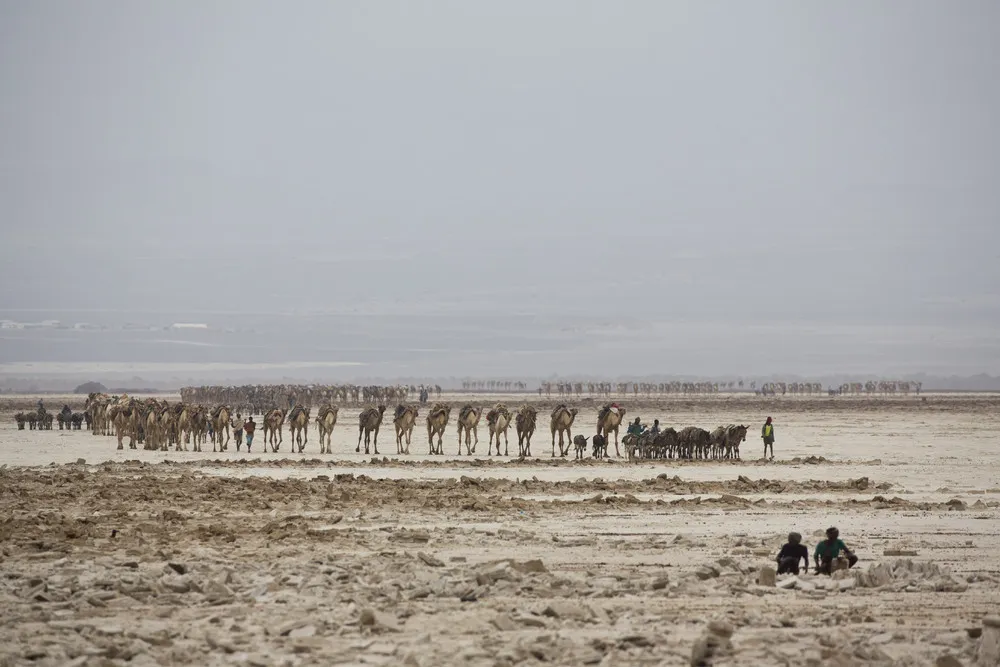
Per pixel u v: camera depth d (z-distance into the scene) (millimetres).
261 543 104375
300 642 64375
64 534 107625
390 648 63344
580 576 86375
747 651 62438
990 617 70125
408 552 96812
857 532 115125
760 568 88500
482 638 66688
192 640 66000
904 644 65438
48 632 67688
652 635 66062
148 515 126812
